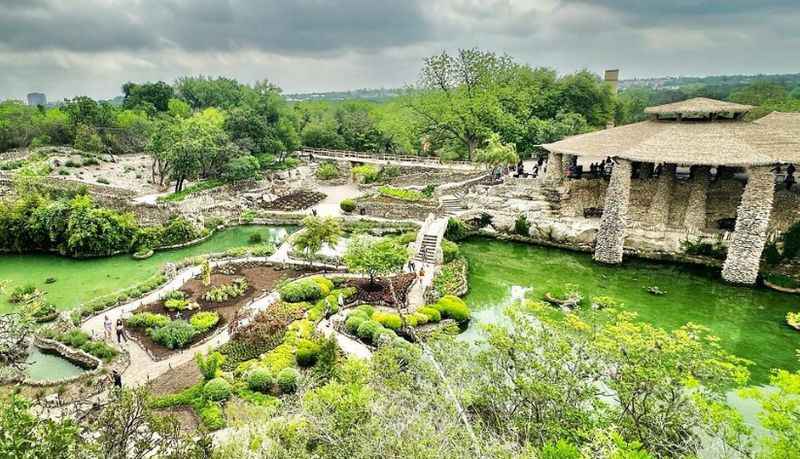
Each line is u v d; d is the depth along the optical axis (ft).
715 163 122.01
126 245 149.79
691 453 48.34
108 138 270.46
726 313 111.14
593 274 134.82
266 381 74.08
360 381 58.08
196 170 193.16
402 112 261.03
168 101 351.46
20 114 289.12
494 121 225.76
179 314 99.45
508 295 121.70
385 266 110.73
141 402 45.21
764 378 86.79
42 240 148.87
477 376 59.16
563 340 58.59
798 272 123.75
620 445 42.86
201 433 45.62
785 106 231.50
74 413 58.13
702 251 138.00
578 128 236.63
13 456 32.22
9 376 79.10
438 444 41.65
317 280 112.78
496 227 166.40
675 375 52.01
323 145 279.90
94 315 101.55
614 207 139.03
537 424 52.16
